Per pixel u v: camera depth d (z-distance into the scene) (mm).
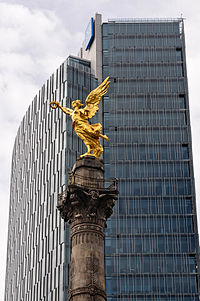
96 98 89188
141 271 189125
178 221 197750
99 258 77375
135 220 197375
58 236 195875
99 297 74625
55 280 189000
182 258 191875
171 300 185250
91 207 78688
